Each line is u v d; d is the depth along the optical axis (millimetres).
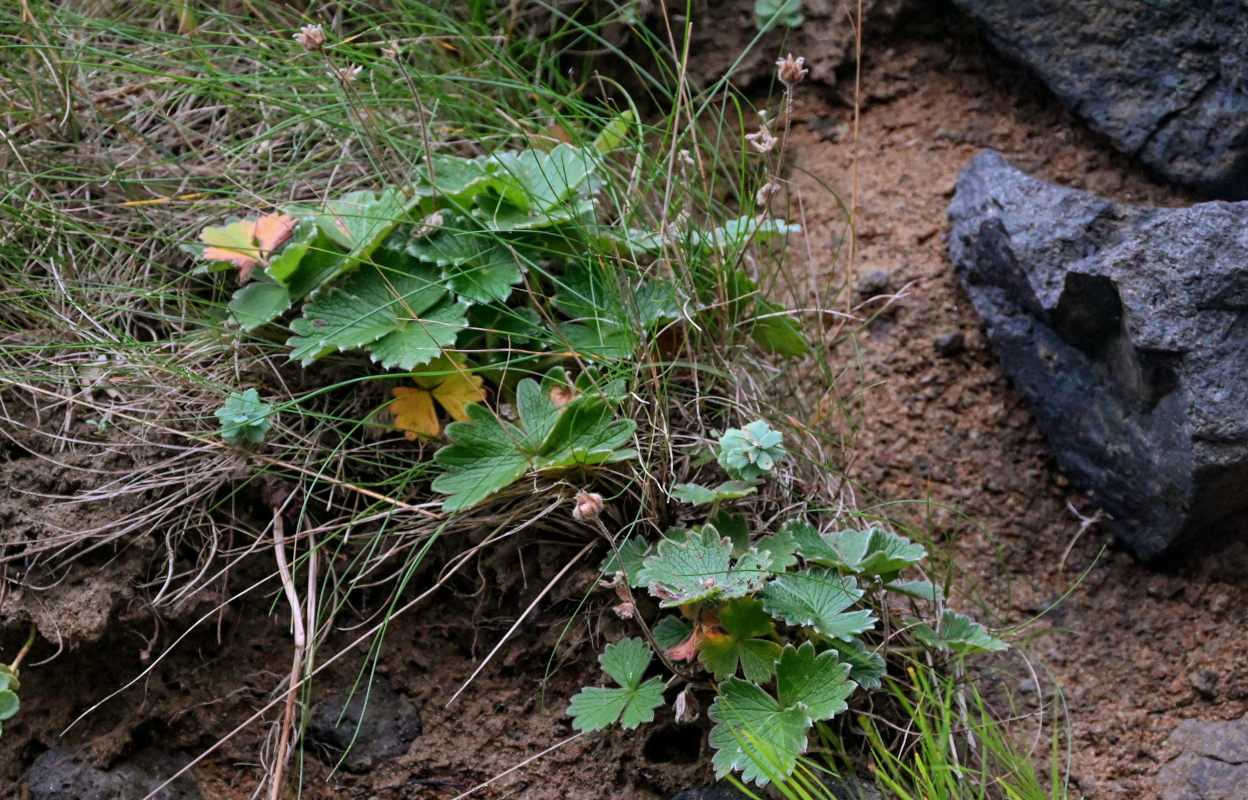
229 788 532
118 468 542
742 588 492
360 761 533
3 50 628
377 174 604
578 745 531
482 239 565
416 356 531
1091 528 608
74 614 516
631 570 522
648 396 555
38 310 572
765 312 592
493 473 519
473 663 549
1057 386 600
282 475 540
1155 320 545
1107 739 560
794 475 569
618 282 567
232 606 543
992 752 543
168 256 599
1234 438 537
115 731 527
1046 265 578
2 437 548
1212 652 574
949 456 621
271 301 552
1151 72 630
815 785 507
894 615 543
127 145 629
